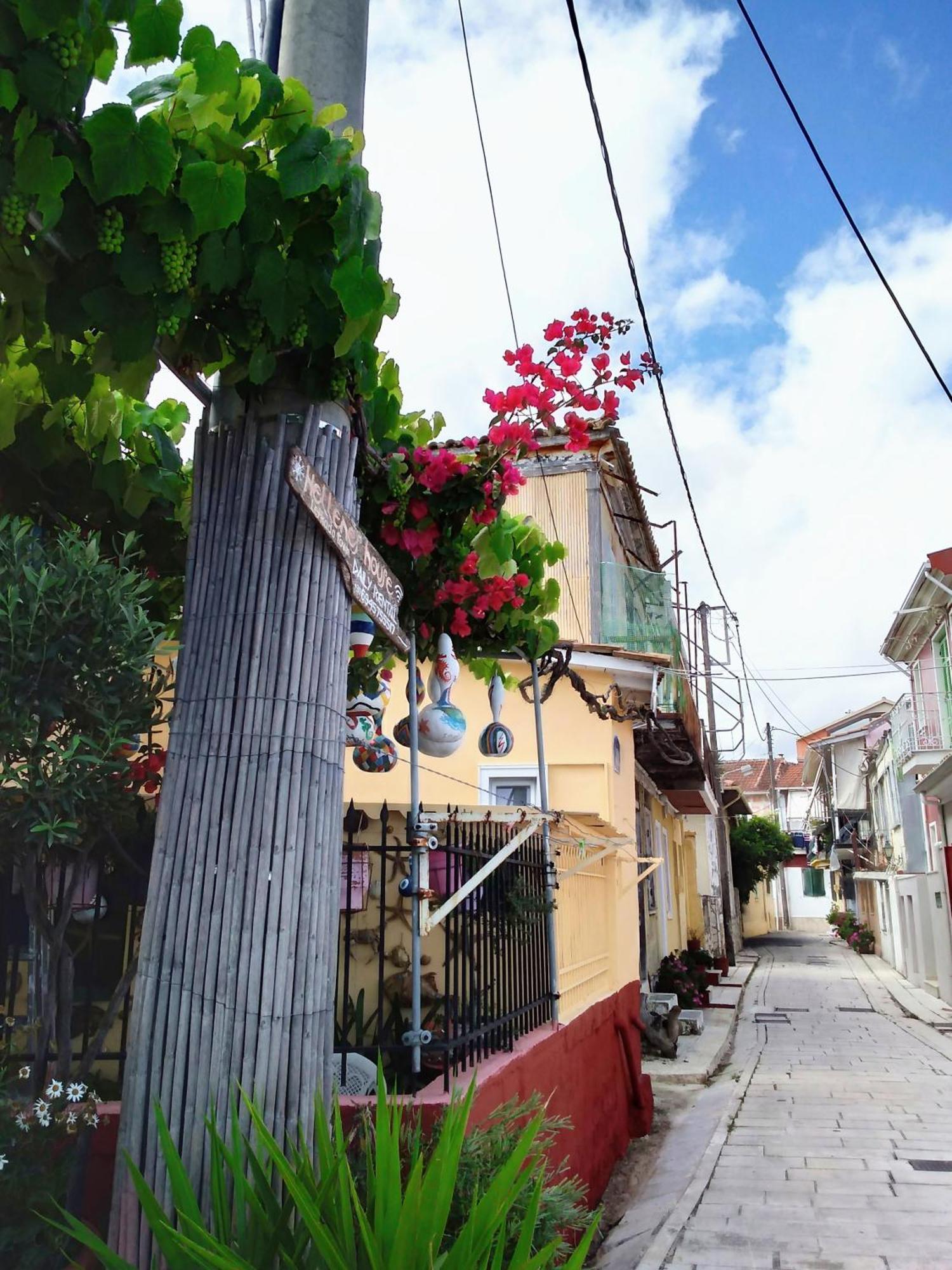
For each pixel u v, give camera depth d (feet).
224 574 9.79
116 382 9.62
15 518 9.86
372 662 15.01
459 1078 14.39
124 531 13.82
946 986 67.82
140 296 8.73
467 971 15.78
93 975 12.89
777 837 129.49
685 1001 51.52
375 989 17.15
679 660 41.50
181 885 8.97
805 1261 17.30
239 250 9.08
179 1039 8.62
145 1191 7.49
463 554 14.97
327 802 9.53
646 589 43.06
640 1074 29.96
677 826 69.92
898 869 94.32
